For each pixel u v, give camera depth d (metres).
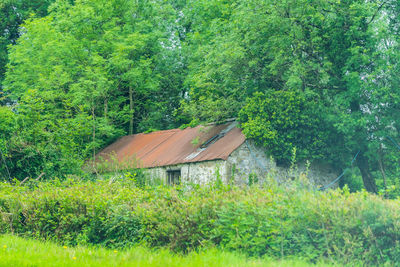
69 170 20.44
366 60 17.23
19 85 30.81
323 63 19.59
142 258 8.13
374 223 7.89
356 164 21.08
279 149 19.61
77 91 28.05
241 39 21.53
